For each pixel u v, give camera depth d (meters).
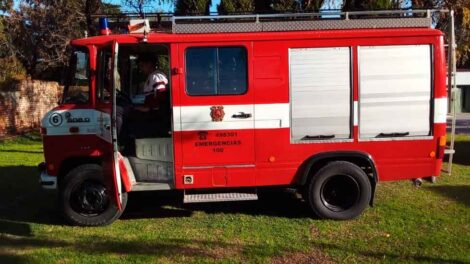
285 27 6.57
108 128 6.57
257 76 6.53
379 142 6.66
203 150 6.58
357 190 6.69
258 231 6.37
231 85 6.54
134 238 6.12
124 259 5.41
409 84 6.62
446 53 7.06
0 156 13.32
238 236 6.17
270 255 5.49
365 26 6.62
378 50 6.58
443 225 6.50
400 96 6.63
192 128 6.55
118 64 7.23
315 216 6.93
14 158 12.88
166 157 6.77
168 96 6.82
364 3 11.02
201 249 5.70
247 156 6.61
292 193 8.36
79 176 6.56
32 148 15.48
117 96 6.89
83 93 6.63
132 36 6.50
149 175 6.84
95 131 6.60
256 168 6.63
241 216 7.10
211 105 6.52
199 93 6.52
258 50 6.51
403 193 8.20
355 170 6.64
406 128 6.67
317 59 6.56
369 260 5.32
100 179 6.59
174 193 8.38
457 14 14.11
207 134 6.55
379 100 6.62
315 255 5.48
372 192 6.75
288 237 6.10
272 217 7.02
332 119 6.62
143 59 7.23
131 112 6.86
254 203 7.80
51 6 23.27
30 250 5.71
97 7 12.29
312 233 6.25
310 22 6.59
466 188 8.53
